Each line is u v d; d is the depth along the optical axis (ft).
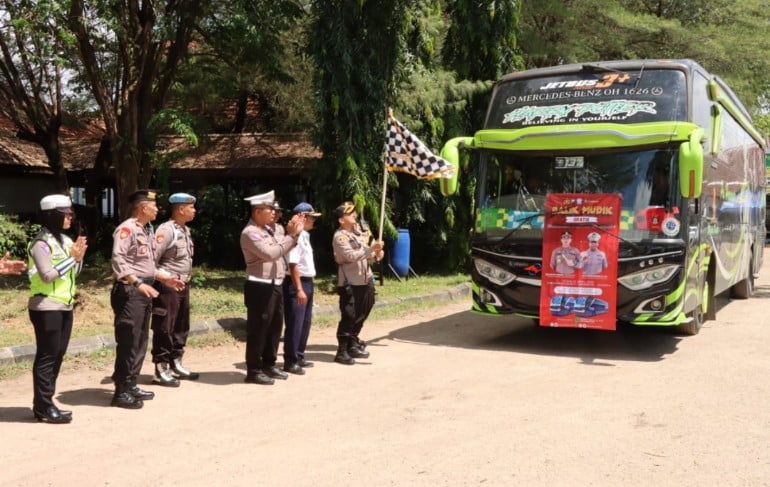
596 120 29.89
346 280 28.14
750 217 49.29
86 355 27.73
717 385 23.97
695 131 27.73
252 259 24.32
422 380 25.30
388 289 47.47
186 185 66.74
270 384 24.59
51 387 19.99
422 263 58.95
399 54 47.78
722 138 36.91
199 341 31.17
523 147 30.53
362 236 29.07
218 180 65.87
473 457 17.19
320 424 19.99
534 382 24.91
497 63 53.26
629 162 29.12
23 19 38.58
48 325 19.70
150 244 22.47
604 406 21.66
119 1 42.06
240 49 49.85
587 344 32.19
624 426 19.60
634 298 28.58
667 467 16.43
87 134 76.23
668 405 21.65
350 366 27.73
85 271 53.93
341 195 47.65
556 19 68.28
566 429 19.35
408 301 43.32
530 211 30.55
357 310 28.40
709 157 33.24
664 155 28.71
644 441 18.29
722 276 38.50
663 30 70.13
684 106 29.27
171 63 48.47
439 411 21.25
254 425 19.93
